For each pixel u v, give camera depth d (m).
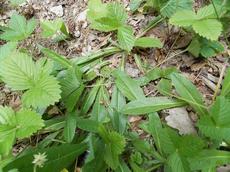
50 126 0.26
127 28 0.27
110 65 0.29
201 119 0.20
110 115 0.25
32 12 0.36
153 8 0.31
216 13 0.25
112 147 0.22
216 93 0.25
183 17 0.25
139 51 0.29
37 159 0.18
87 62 0.30
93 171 0.22
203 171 0.20
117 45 0.30
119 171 0.22
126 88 0.26
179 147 0.20
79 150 0.23
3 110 0.22
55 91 0.22
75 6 0.34
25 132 0.21
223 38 0.28
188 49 0.28
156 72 0.27
